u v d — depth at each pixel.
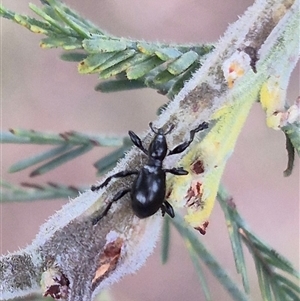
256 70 0.07
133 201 0.07
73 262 0.07
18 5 0.17
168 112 0.07
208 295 0.08
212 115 0.07
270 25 0.07
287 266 0.08
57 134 0.08
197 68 0.07
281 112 0.07
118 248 0.07
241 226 0.08
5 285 0.07
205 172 0.07
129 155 0.07
